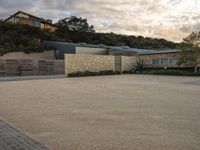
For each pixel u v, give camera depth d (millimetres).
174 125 5074
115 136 4348
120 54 36500
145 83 15211
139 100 8305
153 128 4855
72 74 23281
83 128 4867
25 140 4141
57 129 4809
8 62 23609
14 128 4883
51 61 26719
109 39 59156
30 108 6969
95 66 26797
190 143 3977
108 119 5602
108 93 10203
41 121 5449
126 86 13227
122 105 7371
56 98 8867
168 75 25250
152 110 6602
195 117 5785
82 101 8164
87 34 59625
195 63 24969
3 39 40094
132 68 31078
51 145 3898
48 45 36719
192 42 24484
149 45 63344
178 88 12164
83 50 34594
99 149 3711
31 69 25234
